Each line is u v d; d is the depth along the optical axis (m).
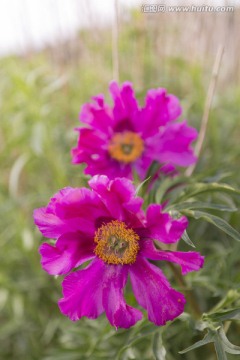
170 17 0.85
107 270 0.40
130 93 0.47
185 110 0.71
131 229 0.39
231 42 0.91
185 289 0.46
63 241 0.39
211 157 0.70
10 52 1.00
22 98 0.75
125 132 0.48
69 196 0.38
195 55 0.89
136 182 0.48
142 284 0.39
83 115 0.47
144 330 0.44
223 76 0.95
